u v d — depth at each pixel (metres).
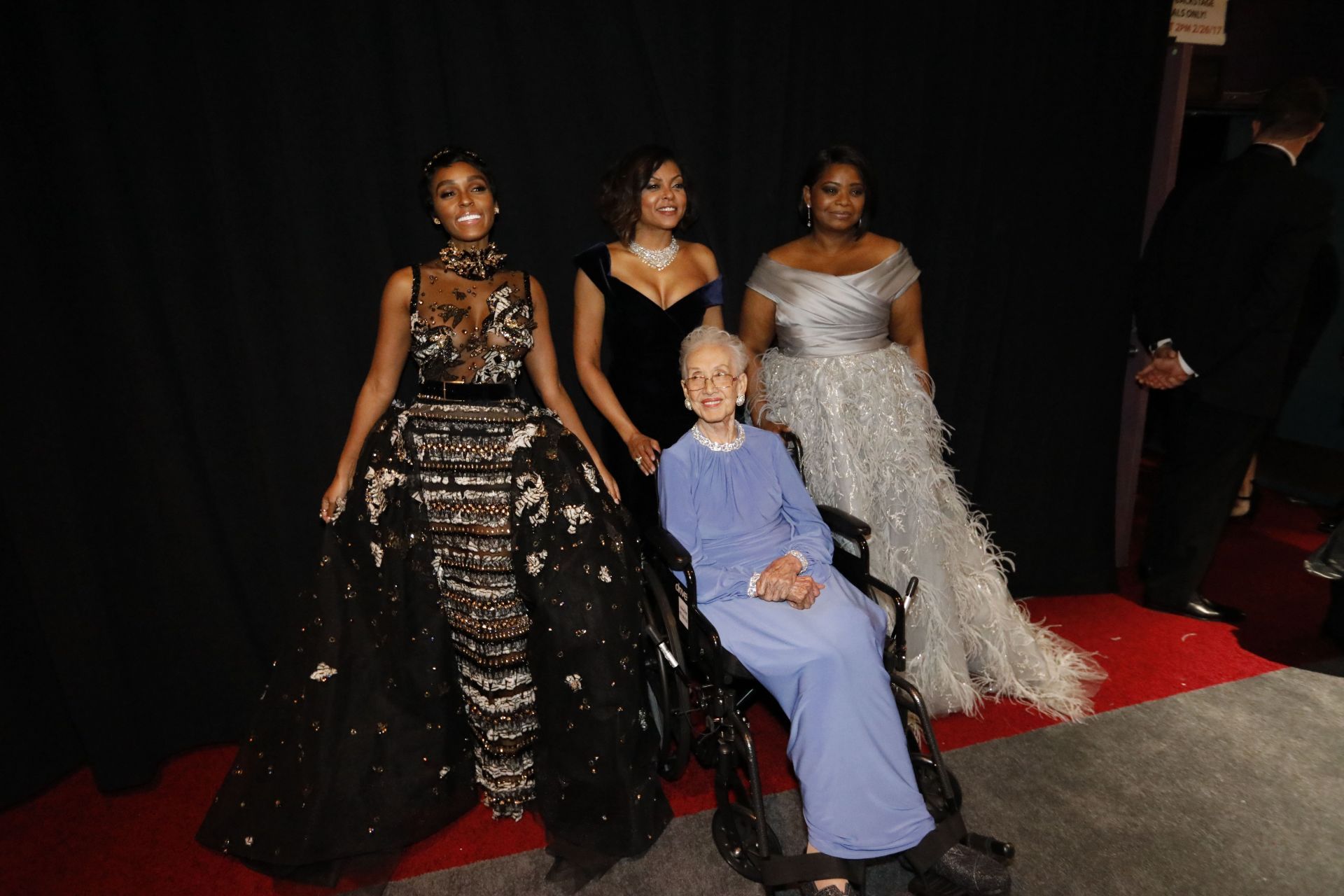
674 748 2.66
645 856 2.24
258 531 2.71
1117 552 4.01
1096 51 3.21
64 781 2.67
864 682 2.01
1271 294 3.02
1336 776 2.47
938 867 1.99
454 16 2.45
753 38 2.74
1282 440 5.82
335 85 2.41
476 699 2.38
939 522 2.80
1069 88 3.21
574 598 2.26
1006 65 3.10
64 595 2.39
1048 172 3.28
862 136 3.04
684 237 2.95
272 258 2.48
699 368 2.25
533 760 2.43
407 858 2.28
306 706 2.27
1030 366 3.48
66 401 2.36
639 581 2.38
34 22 2.16
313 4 2.35
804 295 2.65
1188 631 3.38
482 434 2.23
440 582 2.34
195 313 2.48
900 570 2.74
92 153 2.24
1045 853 2.18
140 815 2.49
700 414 2.29
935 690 2.78
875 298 2.66
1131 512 3.96
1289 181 3.01
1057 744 2.64
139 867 2.27
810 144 2.99
